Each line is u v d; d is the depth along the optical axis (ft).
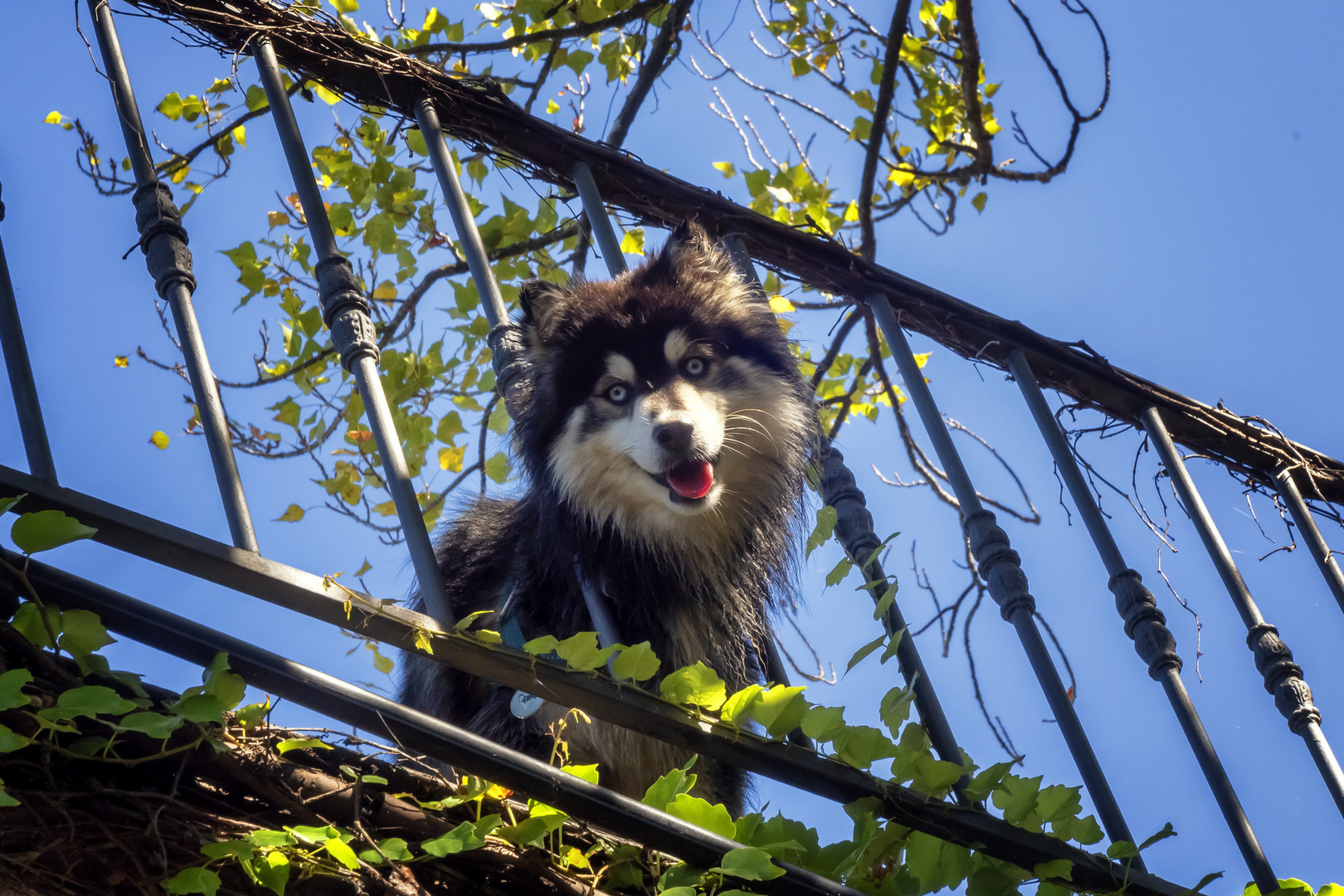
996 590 5.94
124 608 5.10
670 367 7.04
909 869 5.49
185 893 4.80
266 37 6.26
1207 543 6.37
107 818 4.93
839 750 5.44
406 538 5.51
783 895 5.31
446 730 5.21
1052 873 5.48
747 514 7.07
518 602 6.81
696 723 5.45
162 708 5.11
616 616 6.88
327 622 5.29
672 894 5.14
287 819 5.14
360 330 5.74
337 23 6.55
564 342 7.12
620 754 6.58
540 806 5.27
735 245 6.81
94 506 5.14
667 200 6.86
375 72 6.48
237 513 5.29
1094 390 6.74
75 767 5.01
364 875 5.13
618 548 6.96
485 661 5.37
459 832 5.15
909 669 5.77
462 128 6.66
